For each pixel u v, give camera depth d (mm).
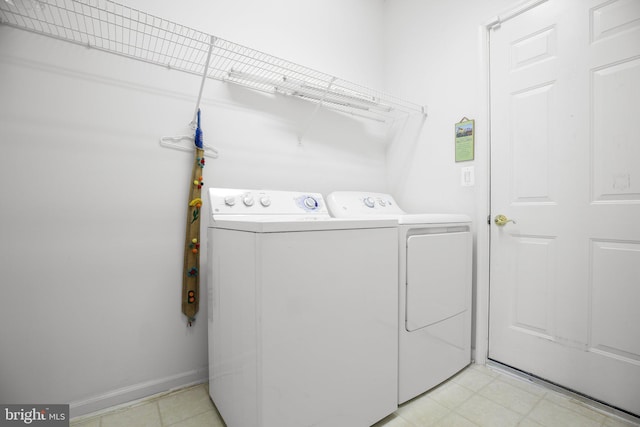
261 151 1767
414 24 2131
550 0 1442
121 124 1359
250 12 1707
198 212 1493
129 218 1381
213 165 1601
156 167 1445
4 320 1148
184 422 1239
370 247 1169
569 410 1289
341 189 2137
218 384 1272
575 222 1383
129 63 1377
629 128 1229
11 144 1156
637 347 1211
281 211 1542
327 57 2051
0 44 1143
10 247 1156
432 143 2014
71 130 1258
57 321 1233
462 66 1818
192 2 1520
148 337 1426
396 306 1270
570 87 1389
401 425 1217
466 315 1652
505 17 1607
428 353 1421
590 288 1340
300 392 977
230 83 1654
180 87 1504
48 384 1218
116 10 1343
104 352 1326
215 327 1307
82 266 1280
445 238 1506
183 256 1511
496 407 1320
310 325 998
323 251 1030
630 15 1218
